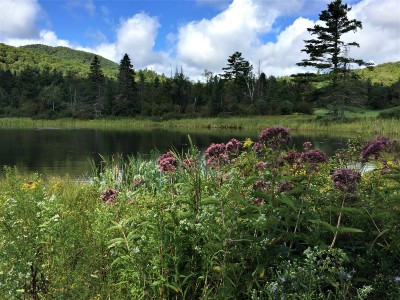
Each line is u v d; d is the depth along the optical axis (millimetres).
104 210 3826
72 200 6121
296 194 3660
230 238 2930
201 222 3090
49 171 16438
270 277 3059
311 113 85312
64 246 2980
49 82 137250
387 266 3078
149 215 3131
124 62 95000
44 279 2797
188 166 3934
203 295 2869
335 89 59125
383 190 3797
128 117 91188
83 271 2924
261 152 4656
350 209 3043
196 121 71312
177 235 3006
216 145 4453
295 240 3332
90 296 2857
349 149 5957
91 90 98062
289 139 3881
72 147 29422
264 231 3387
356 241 3447
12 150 26766
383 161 4062
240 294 3094
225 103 86562
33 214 3297
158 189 4793
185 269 3074
